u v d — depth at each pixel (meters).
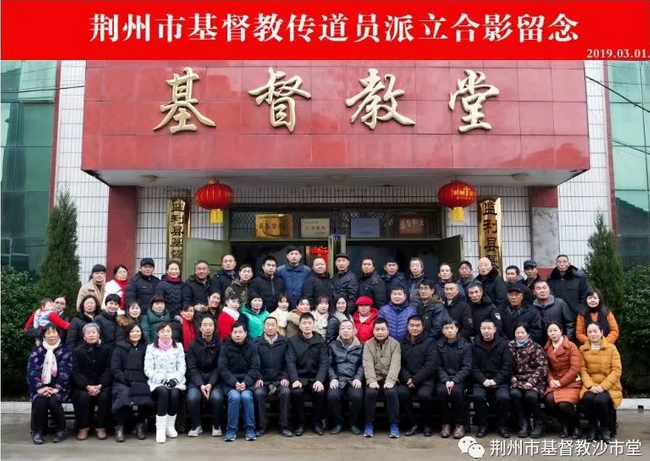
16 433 6.23
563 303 6.55
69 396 5.97
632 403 7.75
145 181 8.30
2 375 8.23
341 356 6.18
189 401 5.94
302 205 8.68
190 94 7.56
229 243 8.64
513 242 8.71
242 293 6.74
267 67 7.62
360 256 8.87
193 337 6.36
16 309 8.09
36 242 8.90
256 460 5.09
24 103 9.13
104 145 7.53
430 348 6.07
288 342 6.21
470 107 7.59
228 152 7.50
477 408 5.95
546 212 8.72
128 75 7.61
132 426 6.27
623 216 8.98
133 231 8.55
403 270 8.85
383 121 7.55
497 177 8.20
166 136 7.54
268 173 7.83
